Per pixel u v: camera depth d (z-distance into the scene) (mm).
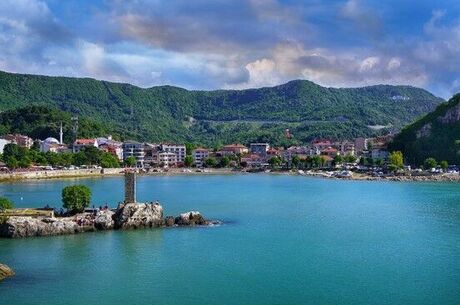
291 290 111250
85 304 102062
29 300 103562
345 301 105188
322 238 160250
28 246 144250
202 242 152875
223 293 109312
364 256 138875
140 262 130875
